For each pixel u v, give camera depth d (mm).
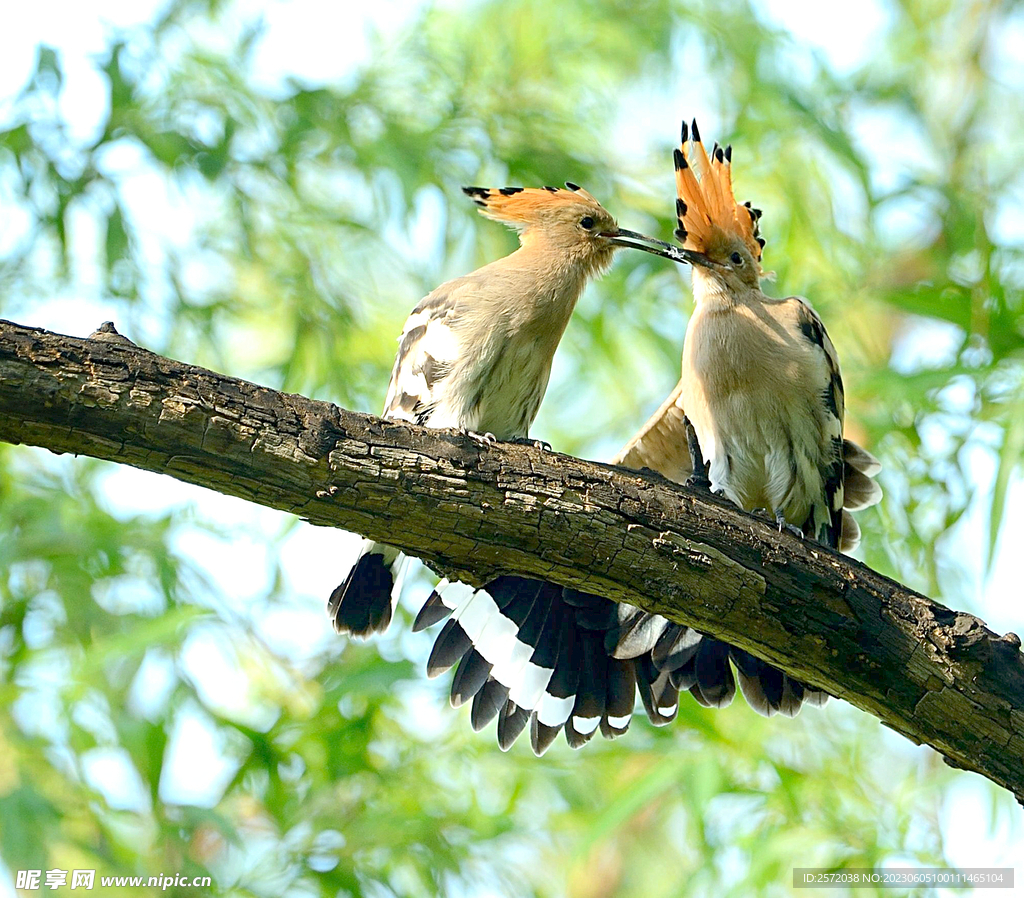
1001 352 10820
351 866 10484
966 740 7207
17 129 11570
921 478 11672
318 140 12758
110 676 10836
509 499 6836
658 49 13633
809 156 13500
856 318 13648
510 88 13430
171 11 12484
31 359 5953
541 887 12234
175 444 6227
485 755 11383
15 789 10156
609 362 13812
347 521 6699
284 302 13109
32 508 11320
